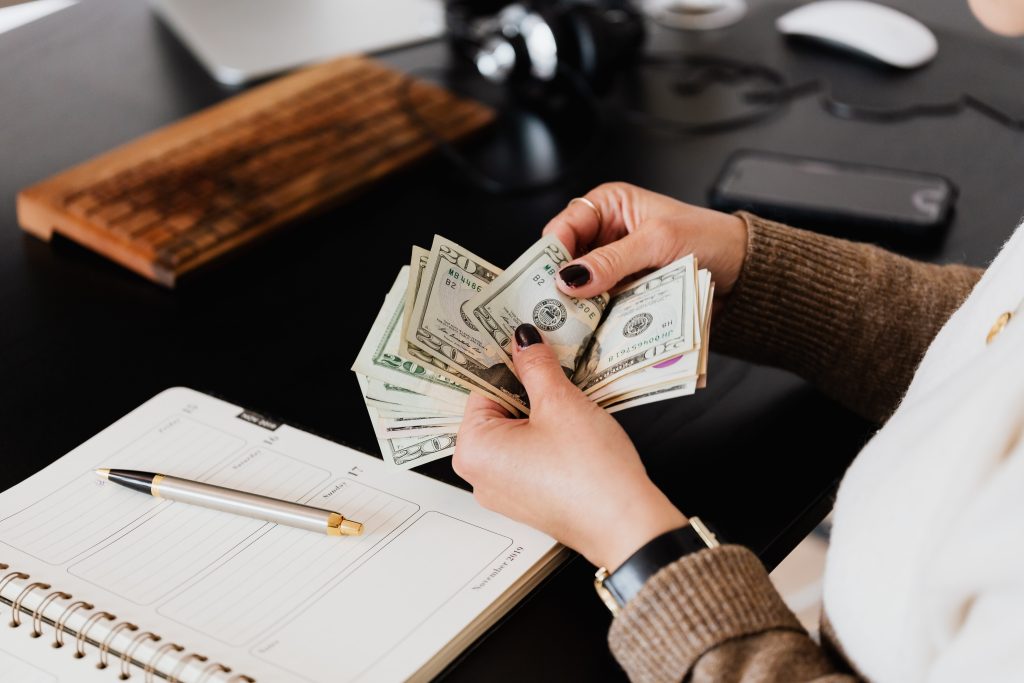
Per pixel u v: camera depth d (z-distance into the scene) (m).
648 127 1.32
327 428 0.85
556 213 1.16
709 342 0.93
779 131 1.30
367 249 1.11
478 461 0.70
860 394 0.91
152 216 1.10
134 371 0.93
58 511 0.74
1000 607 0.50
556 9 1.38
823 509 0.80
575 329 0.79
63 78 1.44
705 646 0.60
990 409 0.54
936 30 1.53
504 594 0.68
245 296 1.04
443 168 1.24
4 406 0.88
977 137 1.28
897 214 1.08
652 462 0.83
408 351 0.73
